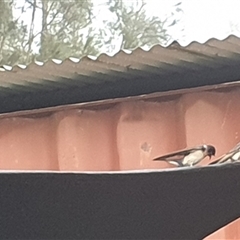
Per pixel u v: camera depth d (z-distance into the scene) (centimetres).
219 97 198
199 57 181
